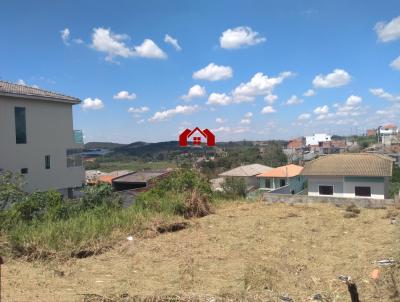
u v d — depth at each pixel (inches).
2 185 395.2
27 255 233.0
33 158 816.3
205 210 398.3
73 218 326.0
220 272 213.3
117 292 173.9
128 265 225.3
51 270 209.2
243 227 336.5
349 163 1059.9
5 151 750.5
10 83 861.2
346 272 212.8
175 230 324.5
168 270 216.1
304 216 389.7
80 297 164.6
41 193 381.7
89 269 216.5
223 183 780.6
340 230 323.9
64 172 902.4
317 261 236.1
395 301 167.9
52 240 254.4
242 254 251.4
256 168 1654.8
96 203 387.9
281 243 281.1
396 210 404.2
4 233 265.6
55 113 882.1
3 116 748.6
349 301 170.9
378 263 224.8
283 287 189.8
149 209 374.9
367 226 339.0
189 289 183.5
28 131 805.9
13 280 185.0
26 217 336.5
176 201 390.0
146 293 173.5
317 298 172.4
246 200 519.8
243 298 169.0
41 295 165.0
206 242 283.1
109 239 274.5
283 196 506.3
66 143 910.4
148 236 295.7
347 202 467.2
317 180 1053.2
